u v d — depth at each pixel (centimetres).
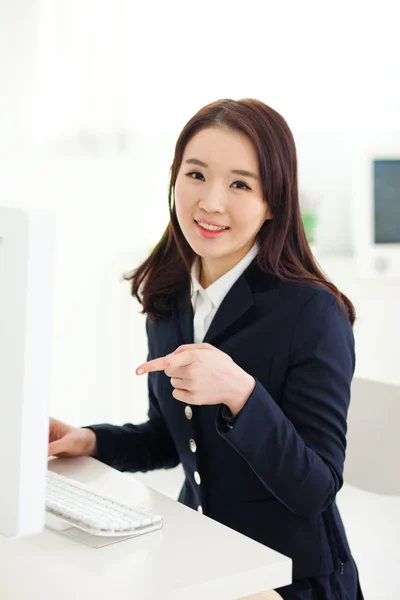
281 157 144
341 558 146
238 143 142
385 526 271
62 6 333
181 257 162
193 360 124
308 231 329
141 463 168
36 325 93
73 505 124
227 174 142
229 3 326
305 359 143
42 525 99
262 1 323
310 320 144
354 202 312
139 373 122
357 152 309
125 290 341
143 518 120
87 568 107
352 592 146
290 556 142
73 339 362
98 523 117
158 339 166
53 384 364
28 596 99
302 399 141
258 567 108
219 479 148
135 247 365
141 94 336
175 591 101
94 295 360
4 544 115
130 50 333
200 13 328
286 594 139
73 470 150
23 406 94
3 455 97
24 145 346
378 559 247
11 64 340
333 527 146
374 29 320
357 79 323
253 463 131
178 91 334
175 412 156
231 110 144
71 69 337
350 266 313
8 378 95
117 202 362
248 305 148
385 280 307
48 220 92
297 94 326
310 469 133
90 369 360
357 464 180
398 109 324
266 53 326
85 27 333
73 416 362
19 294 92
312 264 155
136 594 100
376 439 177
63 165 356
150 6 330
